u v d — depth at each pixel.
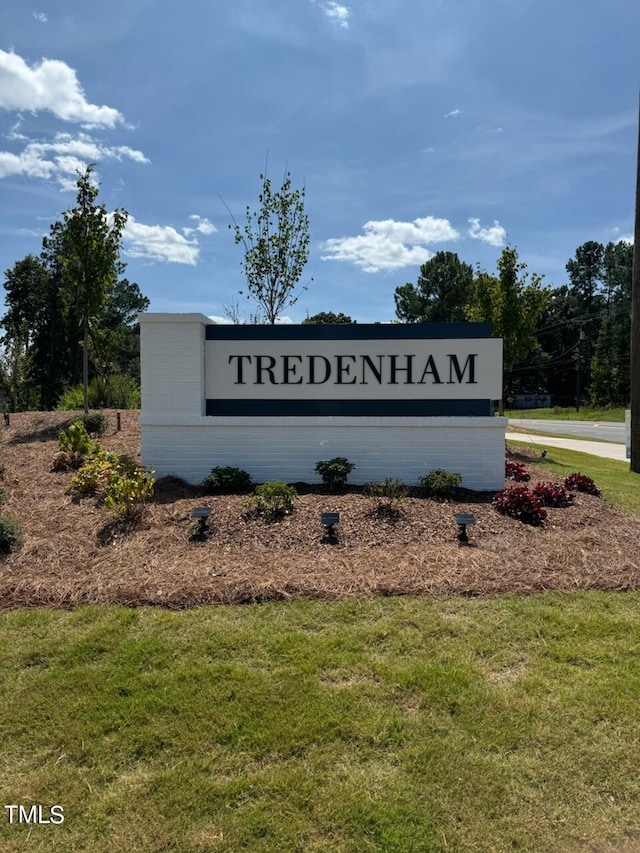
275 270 10.86
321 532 5.12
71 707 2.75
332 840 2.04
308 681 2.97
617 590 4.21
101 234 10.05
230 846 2.01
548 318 62.12
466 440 6.70
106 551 4.75
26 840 2.04
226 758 2.43
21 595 4.01
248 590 4.02
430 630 3.54
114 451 7.77
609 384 50.25
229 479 6.41
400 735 2.57
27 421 9.96
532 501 5.76
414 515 5.57
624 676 3.05
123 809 2.17
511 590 4.14
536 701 2.82
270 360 6.93
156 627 3.56
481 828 2.10
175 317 6.80
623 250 51.00
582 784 2.30
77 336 40.56
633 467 12.29
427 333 6.83
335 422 6.75
